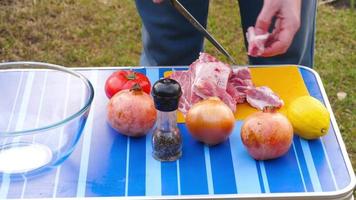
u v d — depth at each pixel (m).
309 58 1.56
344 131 1.96
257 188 1.02
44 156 1.08
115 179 1.04
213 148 1.11
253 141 1.05
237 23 2.52
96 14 2.57
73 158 1.09
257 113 1.08
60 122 1.04
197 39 1.61
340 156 1.09
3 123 1.17
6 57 2.30
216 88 1.19
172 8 1.52
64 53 2.34
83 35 2.45
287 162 1.08
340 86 2.17
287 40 1.19
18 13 2.55
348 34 2.48
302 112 1.11
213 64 1.21
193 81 1.21
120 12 2.59
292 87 1.27
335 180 1.04
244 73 1.23
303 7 1.41
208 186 1.03
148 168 1.06
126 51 2.35
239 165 1.07
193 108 1.10
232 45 2.38
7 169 1.06
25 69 1.26
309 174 1.05
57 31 2.46
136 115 1.10
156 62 1.63
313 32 1.51
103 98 1.23
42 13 2.56
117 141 1.12
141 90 1.12
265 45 1.20
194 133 1.10
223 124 1.08
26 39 2.41
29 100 1.21
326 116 1.12
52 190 1.02
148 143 1.12
